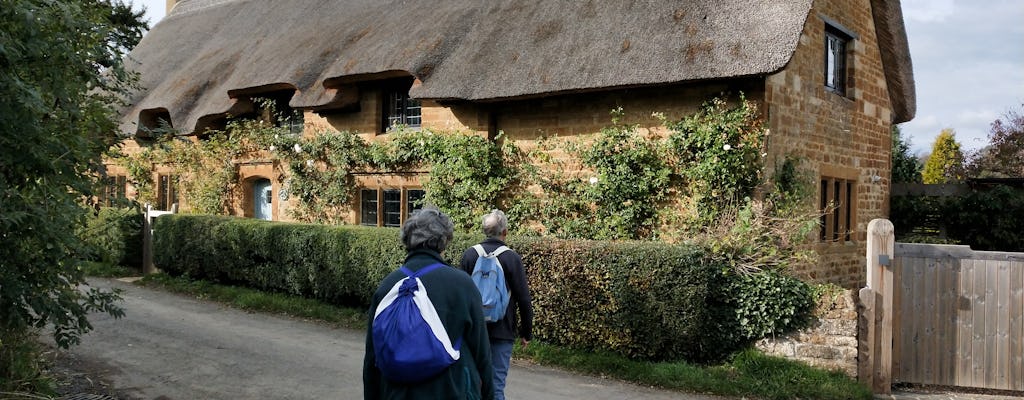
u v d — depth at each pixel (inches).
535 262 305.4
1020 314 261.1
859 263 469.1
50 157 197.3
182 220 490.3
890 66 505.4
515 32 431.2
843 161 448.1
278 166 567.8
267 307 406.3
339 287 385.7
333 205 531.8
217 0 794.8
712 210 361.4
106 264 545.0
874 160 495.5
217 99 566.6
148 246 536.4
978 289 265.0
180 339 327.3
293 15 633.0
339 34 533.0
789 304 268.2
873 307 260.2
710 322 277.1
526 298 200.1
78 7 219.1
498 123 452.4
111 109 249.8
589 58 384.5
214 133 601.3
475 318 130.9
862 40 471.8
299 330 353.4
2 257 195.0
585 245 294.2
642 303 278.7
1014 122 826.8
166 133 279.3
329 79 481.1
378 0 569.6
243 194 601.6
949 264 267.3
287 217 561.0
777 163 367.6
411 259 135.0
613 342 286.5
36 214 189.5
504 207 444.1
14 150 188.1
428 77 435.2
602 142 397.4
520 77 400.5
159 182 690.2
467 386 126.3
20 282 194.2
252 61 569.0
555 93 390.6
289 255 412.8
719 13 365.1
